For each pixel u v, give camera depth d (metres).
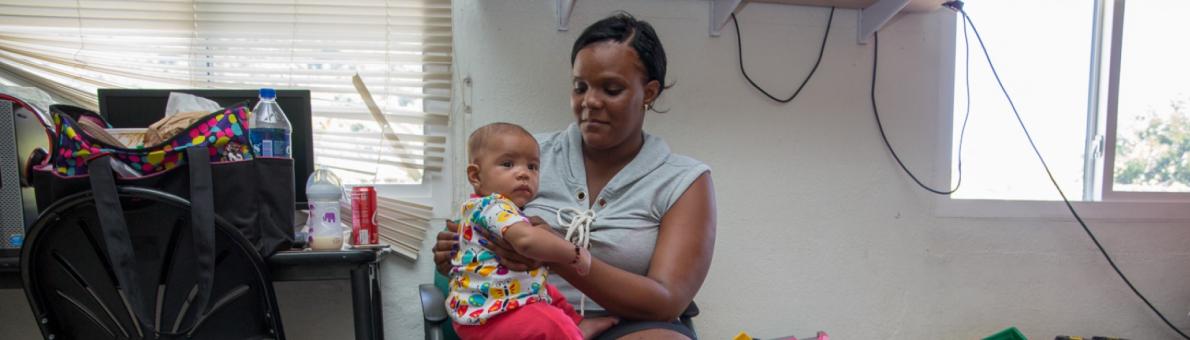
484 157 1.08
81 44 1.54
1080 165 2.07
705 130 1.77
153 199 1.03
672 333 1.04
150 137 1.17
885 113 1.87
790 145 1.82
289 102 1.46
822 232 1.86
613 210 1.22
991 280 1.97
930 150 1.91
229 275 1.10
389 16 1.63
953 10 1.90
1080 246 2.02
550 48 1.70
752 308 1.83
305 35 1.61
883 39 1.86
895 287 1.91
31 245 1.01
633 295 1.04
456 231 1.17
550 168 1.29
